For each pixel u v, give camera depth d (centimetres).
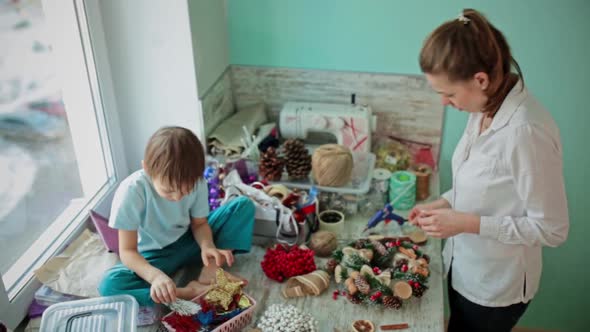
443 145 197
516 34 174
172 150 126
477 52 109
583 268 206
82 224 160
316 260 157
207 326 131
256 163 178
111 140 175
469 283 140
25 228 152
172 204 144
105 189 175
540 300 217
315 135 200
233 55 197
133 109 180
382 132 199
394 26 181
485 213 130
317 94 197
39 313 140
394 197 175
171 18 164
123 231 139
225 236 156
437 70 113
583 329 218
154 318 137
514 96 118
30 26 152
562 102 181
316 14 184
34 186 156
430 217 131
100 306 125
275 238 166
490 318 141
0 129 144
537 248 133
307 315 134
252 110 198
